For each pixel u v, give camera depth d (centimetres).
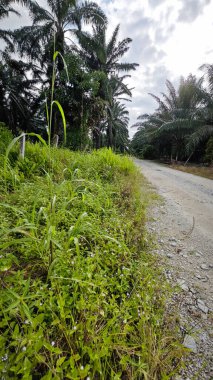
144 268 182
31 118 1562
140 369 98
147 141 2511
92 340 102
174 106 1967
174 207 411
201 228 320
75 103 1093
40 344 90
